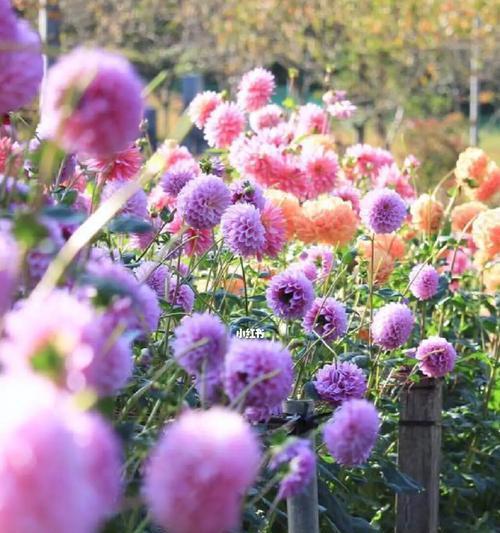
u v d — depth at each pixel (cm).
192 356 189
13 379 111
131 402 199
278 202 398
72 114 150
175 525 121
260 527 257
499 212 445
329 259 391
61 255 149
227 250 351
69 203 232
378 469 357
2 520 98
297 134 540
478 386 459
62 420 101
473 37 1641
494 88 1933
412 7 1650
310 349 309
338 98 555
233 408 182
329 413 262
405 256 502
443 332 455
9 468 98
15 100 172
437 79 1694
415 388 372
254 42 1664
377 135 1677
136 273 293
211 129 461
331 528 311
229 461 119
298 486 181
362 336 394
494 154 2095
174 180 345
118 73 151
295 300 278
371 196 359
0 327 134
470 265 557
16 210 166
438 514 421
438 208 494
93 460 114
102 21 1579
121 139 154
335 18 1664
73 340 124
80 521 101
